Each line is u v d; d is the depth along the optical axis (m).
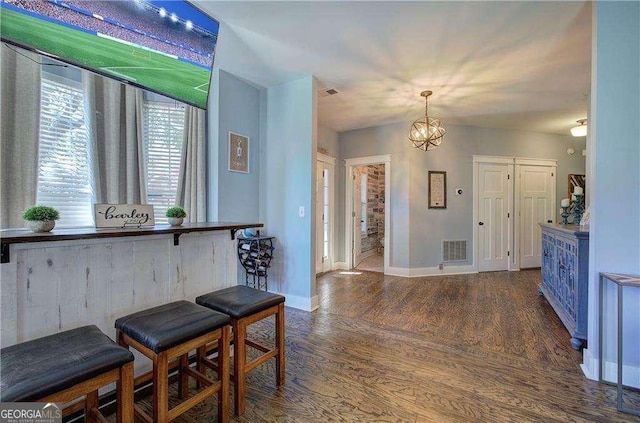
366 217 6.72
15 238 1.07
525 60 2.75
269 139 3.49
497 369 2.01
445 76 3.10
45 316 1.30
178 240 1.80
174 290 1.81
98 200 2.47
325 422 1.51
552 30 2.27
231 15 2.13
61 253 1.36
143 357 1.71
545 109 4.14
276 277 3.44
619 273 1.82
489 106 4.05
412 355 2.21
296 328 2.72
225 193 3.12
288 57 2.75
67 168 2.38
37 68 2.15
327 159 5.16
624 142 1.81
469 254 5.13
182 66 2.18
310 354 2.22
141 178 2.71
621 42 1.81
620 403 1.61
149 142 2.90
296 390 1.78
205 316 1.42
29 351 1.04
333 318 2.97
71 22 1.63
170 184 2.99
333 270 5.35
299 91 3.26
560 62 2.78
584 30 2.27
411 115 4.48
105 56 1.78
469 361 2.12
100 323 1.49
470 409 1.61
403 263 4.91
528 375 1.94
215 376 1.94
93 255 1.47
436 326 2.77
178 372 1.72
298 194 3.30
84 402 1.34
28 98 2.10
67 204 2.38
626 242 1.82
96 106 2.47
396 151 4.97
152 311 1.46
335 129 5.32
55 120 2.32
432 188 4.97
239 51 2.65
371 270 5.36
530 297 3.69
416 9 2.04
